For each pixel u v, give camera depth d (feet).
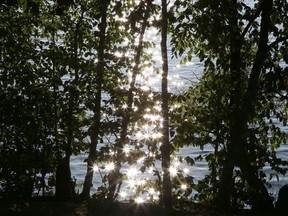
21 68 47.91
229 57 44.98
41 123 46.68
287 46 42.70
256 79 42.34
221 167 45.88
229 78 43.73
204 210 39.83
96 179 107.76
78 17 51.49
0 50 47.83
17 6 46.01
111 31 49.26
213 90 44.32
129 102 43.24
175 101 44.50
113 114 42.27
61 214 35.22
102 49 47.60
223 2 39.47
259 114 47.16
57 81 46.70
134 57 47.19
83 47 51.49
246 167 41.88
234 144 41.63
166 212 37.83
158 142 40.81
